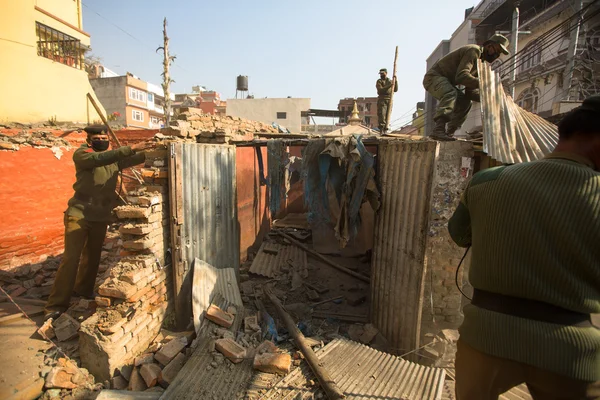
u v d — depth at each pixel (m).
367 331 4.85
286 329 4.56
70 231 4.25
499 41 4.58
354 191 4.98
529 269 1.30
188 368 3.40
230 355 3.54
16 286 5.28
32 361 3.30
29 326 3.89
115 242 6.90
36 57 9.80
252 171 8.01
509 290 1.35
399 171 4.54
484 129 3.58
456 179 4.29
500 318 1.36
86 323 3.40
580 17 12.56
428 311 4.50
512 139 3.61
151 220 4.01
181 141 4.61
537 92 17.61
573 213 1.25
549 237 1.27
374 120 43.66
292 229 9.72
